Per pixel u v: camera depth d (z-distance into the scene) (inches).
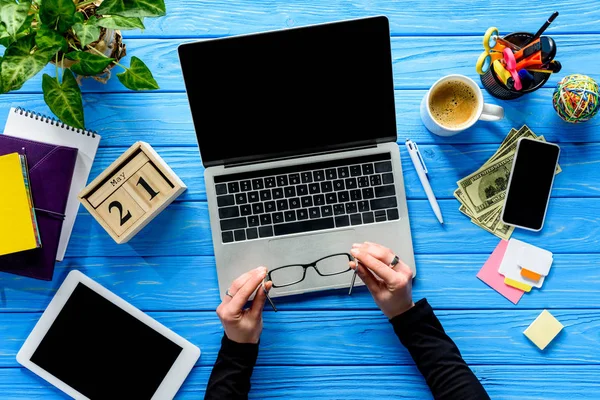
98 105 36.4
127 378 35.4
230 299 33.2
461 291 36.5
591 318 36.3
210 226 36.2
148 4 27.9
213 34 37.0
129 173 33.7
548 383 36.2
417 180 36.8
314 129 33.3
